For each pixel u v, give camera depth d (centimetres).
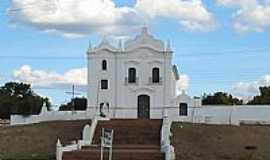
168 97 7500
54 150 5122
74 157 4391
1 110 9356
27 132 5888
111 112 7531
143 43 7594
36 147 5309
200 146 5228
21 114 8225
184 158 4656
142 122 5812
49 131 5922
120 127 5644
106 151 4512
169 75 7538
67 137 5681
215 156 4850
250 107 7150
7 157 4831
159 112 7488
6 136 5744
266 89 11038
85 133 5328
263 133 5906
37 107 8819
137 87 7556
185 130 5762
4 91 11338
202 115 7250
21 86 11575
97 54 7612
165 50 7550
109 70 7619
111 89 7588
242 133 5828
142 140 5344
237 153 4994
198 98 7456
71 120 6744
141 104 7562
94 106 7562
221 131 5862
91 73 7612
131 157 4353
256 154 4969
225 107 7238
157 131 5512
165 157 4328
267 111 7069
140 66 7581
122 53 7606
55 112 7131
